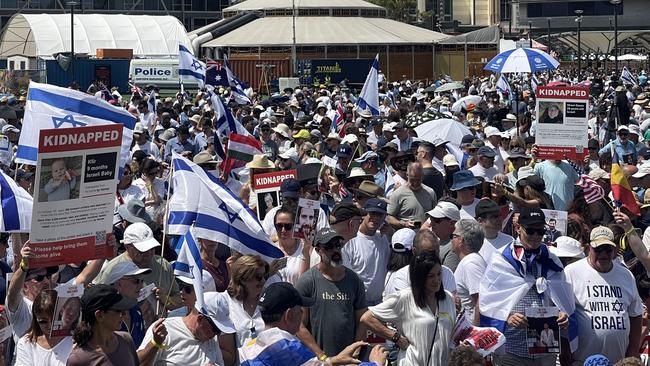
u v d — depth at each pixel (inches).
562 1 5477.4
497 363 416.5
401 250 459.2
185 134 946.1
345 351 363.3
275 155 932.6
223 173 716.0
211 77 1459.2
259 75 3312.0
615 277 425.4
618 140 968.3
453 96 2134.6
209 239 414.0
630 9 5403.5
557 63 1137.4
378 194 571.2
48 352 354.6
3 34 3725.4
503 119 1234.0
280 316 329.1
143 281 413.7
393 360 410.0
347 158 740.7
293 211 466.0
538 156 706.2
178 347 355.3
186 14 4825.3
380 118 1064.2
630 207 504.7
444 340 383.2
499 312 410.6
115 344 333.4
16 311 394.6
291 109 1524.4
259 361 325.7
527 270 411.2
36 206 371.6
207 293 364.8
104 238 384.8
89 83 2982.3
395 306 386.9
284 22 4136.3
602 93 2138.3
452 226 481.7
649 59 3934.5
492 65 1140.5
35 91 514.9
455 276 436.5
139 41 3654.0
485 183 591.5
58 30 3609.7
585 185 557.0
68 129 373.1
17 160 510.6
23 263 374.0
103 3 4682.6
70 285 350.0
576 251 455.5
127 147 537.6
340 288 411.2
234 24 4087.1
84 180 378.3
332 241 406.9
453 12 6825.8
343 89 2214.6
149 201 642.2
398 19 5866.1
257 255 389.4
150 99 1421.0
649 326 455.5
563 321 409.4
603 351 423.5
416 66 4033.0
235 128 901.2
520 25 5590.6
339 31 4065.0
